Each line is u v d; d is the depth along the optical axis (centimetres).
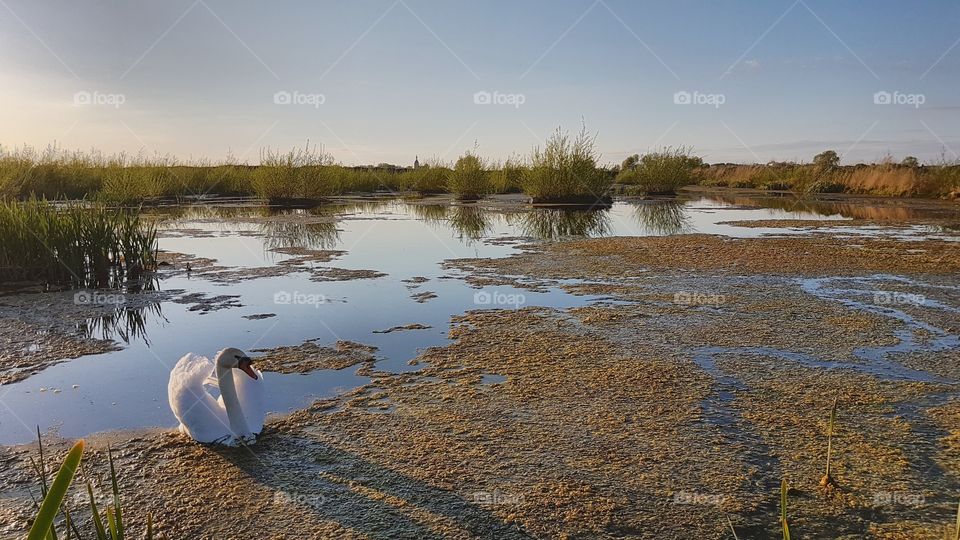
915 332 625
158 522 306
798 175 3412
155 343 613
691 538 291
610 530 297
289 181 2566
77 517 311
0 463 371
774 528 298
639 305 752
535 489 335
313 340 618
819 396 462
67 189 2341
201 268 1037
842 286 850
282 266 1048
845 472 349
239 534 296
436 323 677
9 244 904
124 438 402
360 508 317
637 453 375
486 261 1087
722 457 369
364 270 1005
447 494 330
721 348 580
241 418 389
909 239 1327
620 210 2208
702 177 4325
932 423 413
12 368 541
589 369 525
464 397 467
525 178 2584
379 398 467
